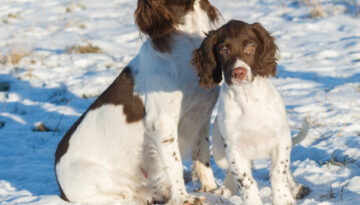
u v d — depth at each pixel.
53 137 7.47
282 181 3.93
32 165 6.20
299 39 11.10
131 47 11.88
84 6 16.55
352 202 3.93
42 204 4.61
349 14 12.44
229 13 13.50
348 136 5.92
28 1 17.98
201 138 4.85
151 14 4.49
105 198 4.84
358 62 9.20
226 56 3.74
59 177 4.95
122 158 4.82
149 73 4.58
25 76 10.55
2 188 5.39
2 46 12.80
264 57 3.83
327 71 8.92
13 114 8.61
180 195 4.49
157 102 4.51
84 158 4.87
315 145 5.80
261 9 13.75
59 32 13.85
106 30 13.66
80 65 10.93
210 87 4.08
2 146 7.11
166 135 4.51
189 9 4.54
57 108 8.66
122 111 4.75
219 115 3.99
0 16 16.22
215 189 4.82
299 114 6.94
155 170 4.80
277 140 3.88
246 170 3.92
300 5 13.64
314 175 4.76
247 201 3.88
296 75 8.84
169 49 4.46
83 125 5.02
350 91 7.70
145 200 4.75
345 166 4.98
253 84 3.77
